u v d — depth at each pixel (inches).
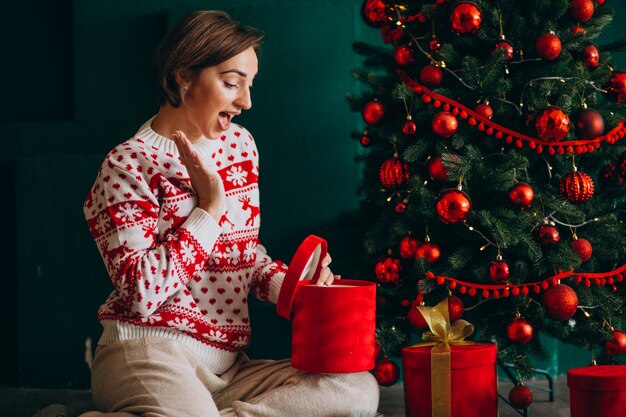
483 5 75.0
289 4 101.3
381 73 101.3
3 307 107.6
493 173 74.0
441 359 66.5
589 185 74.1
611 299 75.7
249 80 67.7
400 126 79.4
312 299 65.7
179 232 64.4
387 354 80.4
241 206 70.6
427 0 78.8
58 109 107.2
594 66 78.0
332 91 101.0
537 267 74.1
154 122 69.4
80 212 100.7
